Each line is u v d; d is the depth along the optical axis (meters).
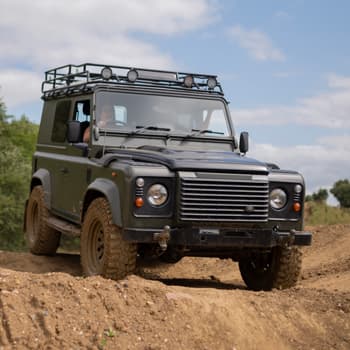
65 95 15.25
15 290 8.52
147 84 13.93
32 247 16.17
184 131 13.61
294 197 11.84
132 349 7.83
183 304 8.80
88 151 13.27
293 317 9.16
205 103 14.01
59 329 7.93
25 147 47.19
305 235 11.83
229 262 17.64
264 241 11.55
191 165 11.16
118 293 8.79
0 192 38.28
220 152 12.59
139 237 10.97
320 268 15.53
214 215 11.17
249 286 13.48
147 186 11.06
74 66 14.91
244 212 11.33
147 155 11.88
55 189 15.16
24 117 46.88
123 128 13.26
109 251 11.21
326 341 8.81
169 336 8.16
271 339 8.66
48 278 9.09
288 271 12.31
